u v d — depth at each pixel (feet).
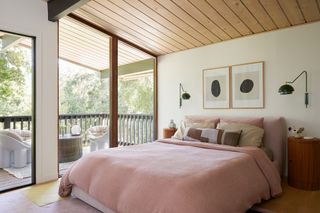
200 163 6.98
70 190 8.82
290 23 10.69
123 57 16.02
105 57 16.85
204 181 5.76
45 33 10.62
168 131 14.19
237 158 7.67
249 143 10.30
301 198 8.54
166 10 10.41
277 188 8.28
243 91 12.40
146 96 16.71
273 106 11.45
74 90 17.48
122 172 6.76
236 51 12.71
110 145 13.88
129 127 16.19
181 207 5.08
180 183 5.51
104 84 17.17
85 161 8.21
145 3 10.03
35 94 10.30
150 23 11.82
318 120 10.25
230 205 5.98
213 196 5.63
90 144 16.14
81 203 8.24
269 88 11.57
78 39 14.66
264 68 11.73
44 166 10.57
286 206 7.88
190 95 14.70
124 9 10.75
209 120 12.84
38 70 10.37
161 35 13.10
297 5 9.13
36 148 10.32
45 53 10.62
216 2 9.36
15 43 10.14
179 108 15.28
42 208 7.84
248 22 10.82
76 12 11.37
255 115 12.01
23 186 9.87
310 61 10.46
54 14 10.31
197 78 14.37
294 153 9.70
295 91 10.84
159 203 5.39
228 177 6.47
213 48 13.62
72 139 14.46
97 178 7.30
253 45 12.10
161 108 16.29
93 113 17.52
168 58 15.90
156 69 16.56
